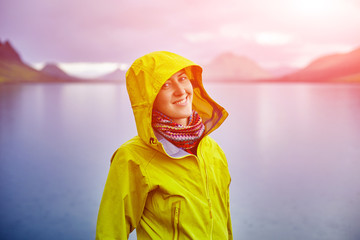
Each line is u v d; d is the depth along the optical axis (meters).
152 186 1.03
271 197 6.10
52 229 5.00
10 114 23.73
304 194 6.26
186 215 1.02
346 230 4.72
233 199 6.05
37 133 14.50
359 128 15.18
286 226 4.87
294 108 27.06
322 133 13.84
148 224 1.06
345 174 7.53
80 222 5.24
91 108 29.25
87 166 8.45
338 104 31.39
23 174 7.89
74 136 13.44
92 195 6.37
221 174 1.21
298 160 8.97
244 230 4.81
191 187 1.06
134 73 1.06
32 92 63.41
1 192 6.64
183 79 1.09
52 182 7.19
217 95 47.41
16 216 5.47
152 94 1.00
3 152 10.48
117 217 1.02
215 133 13.84
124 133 14.04
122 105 32.78
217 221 1.14
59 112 25.08
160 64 1.03
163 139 1.08
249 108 27.14
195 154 1.16
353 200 5.86
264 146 10.97
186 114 1.10
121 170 1.05
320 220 5.09
